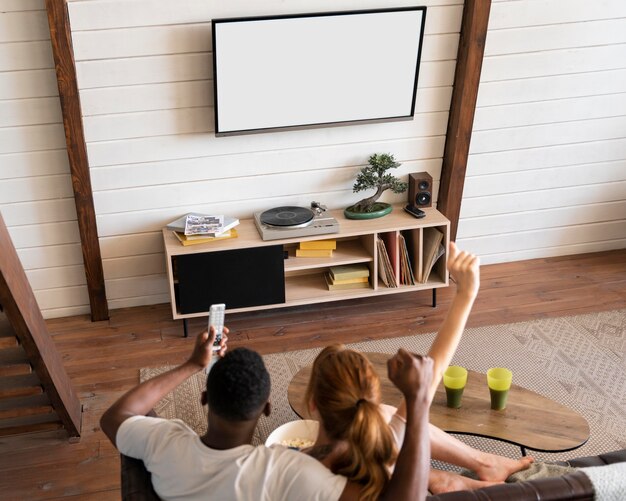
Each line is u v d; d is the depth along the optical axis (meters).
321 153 4.18
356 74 3.95
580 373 3.71
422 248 4.29
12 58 3.63
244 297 4.04
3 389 3.12
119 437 1.80
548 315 4.21
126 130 3.90
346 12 3.77
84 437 3.36
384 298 4.42
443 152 4.34
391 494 1.56
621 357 3.82
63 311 4.30
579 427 2.83
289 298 4.16
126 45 3.70
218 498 1.65
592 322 4.12
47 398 3.30
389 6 3.87
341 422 1.67
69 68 3.61
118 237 4.16
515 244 4.75
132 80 3.79
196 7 3.68
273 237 3.95
